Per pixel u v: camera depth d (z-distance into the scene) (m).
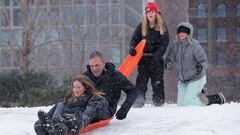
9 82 42.44
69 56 53.91
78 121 14.86
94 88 16.14
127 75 22.09
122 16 88.69
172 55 24.12
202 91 23.83
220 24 93.50
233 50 89.56
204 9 93.75
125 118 18.34
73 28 55.53
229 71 86.00
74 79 15.98
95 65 16.97
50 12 53.84
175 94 60.91
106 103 16.11
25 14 48.94
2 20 54.62
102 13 63.75
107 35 62.06
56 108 15.99
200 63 23.25
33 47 49.03
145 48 24.12
